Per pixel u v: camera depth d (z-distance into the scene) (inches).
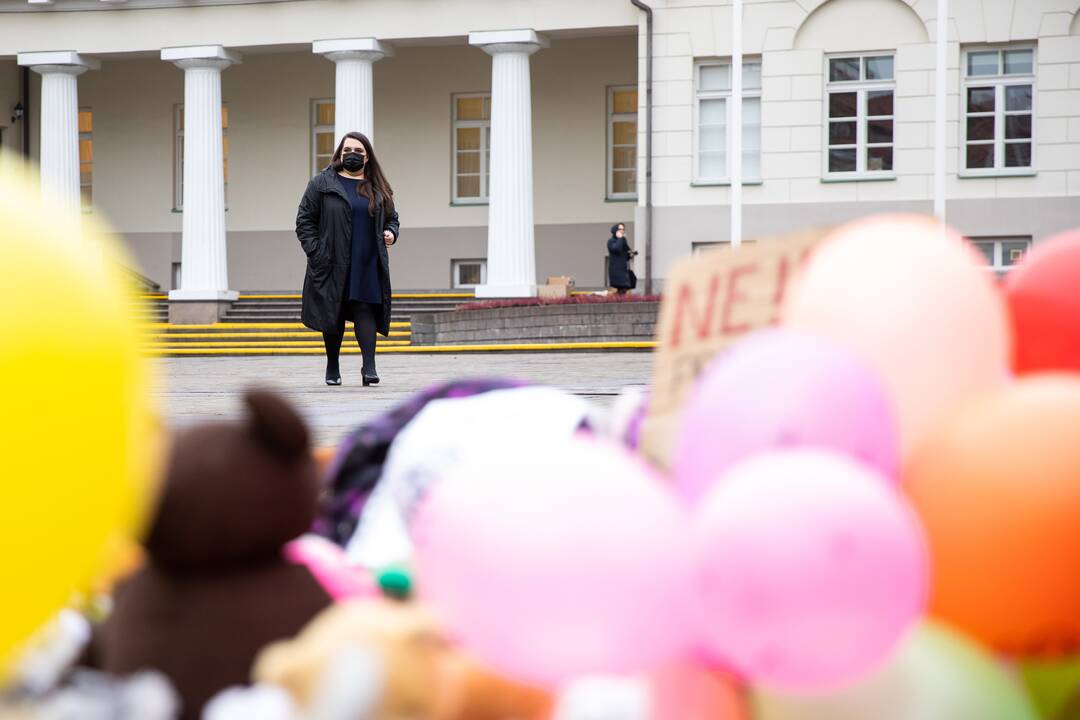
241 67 1064.2
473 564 51.4
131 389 47.5
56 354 44.0
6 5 967.6
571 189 1010.7
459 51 1031.0
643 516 52.0
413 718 52.6
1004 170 848.3
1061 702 63.6
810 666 51.6
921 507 60.2
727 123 884.0
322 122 1060.5
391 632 52.6
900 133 859.4
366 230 424.2
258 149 1061.1
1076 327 70.3
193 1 942.4
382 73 1042.1
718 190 878.4
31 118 1109.1
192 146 947.3
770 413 55.7
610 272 862.5
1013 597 58.6
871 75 866.8
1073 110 837.8
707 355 70.1
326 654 52.7
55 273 45.0
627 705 52.1
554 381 448.1
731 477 53.8
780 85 871.7
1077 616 59.4
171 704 57.6
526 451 53.8
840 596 50.4
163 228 1074.7
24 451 43.5
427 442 81.7
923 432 61.0
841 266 62.9
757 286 69.0
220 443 62.1
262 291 1056.2
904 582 51.7
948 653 58.4
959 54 852.6
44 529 44.8
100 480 46.3
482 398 87.1
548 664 51.7
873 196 862.5
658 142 887.1
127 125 1081.4
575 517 51.1
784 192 872.9
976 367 61.7
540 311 738.2
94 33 960.9
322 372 570.6
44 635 54.4
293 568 64.7
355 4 920.3
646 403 82.7
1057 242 72.6
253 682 61.5
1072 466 58.0
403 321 905.5
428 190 1035.3
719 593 51.2
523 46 898.1
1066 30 837.2
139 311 50.4
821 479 51.8
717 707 54.4
